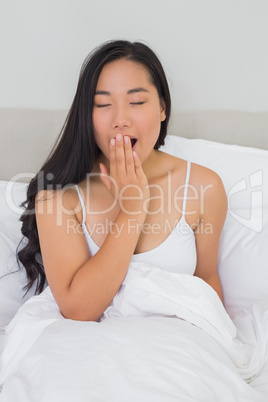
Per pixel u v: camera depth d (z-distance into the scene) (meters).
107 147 1.27
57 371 0.96
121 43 1.26
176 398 0.89
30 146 1.89
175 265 1.36
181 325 1.11
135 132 1.25
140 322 1.09
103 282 1.20
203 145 1.80
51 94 2.03
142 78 1.25
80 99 1.26
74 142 1.30
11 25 1.98
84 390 0.90
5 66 2.00
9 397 0.96
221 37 2.02
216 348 1.10
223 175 1.74
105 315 1.25
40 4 1.97
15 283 1.44
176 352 1.00
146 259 1.35
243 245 1.52
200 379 0.96
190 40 2.02
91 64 1.24
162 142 1.42
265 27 2.01
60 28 1.99
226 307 1.46
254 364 1.20
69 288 1.23
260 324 1.28
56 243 1.28
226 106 2.06
